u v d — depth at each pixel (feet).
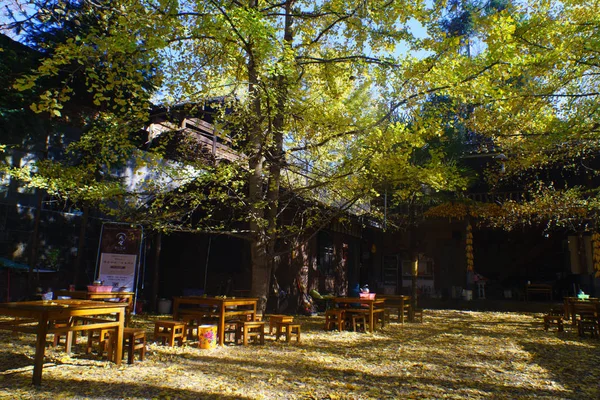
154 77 26.99
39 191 34.76
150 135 38.24
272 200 31.42
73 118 37.52
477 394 15.37
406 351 23.49
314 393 14.93
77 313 15.78
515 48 25.88
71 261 37.24
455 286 58.44
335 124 28.32
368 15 29.25
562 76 29.19
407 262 61.36
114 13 23.20
